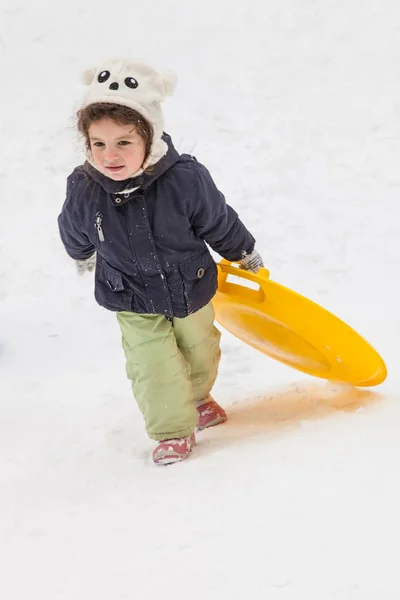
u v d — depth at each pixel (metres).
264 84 14.05
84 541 4.34
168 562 3.88
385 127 12.40
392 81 13.61
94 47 16.02
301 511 4.05
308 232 10.00
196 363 5.89
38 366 7.81
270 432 5.52
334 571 3.52
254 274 5.65
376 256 9.27
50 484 5.41
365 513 3.90
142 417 6.50
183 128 13.05
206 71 14.67
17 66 15.59
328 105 13.21
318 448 4.83
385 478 4.21
